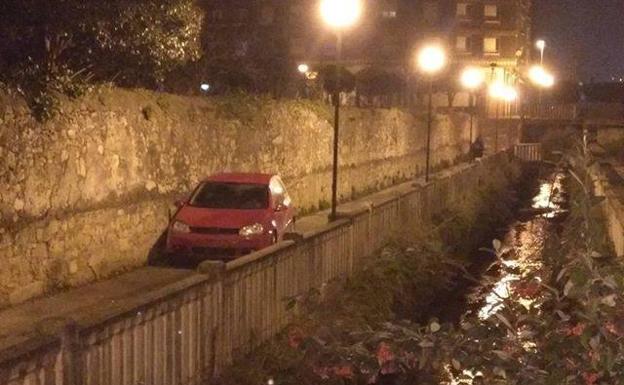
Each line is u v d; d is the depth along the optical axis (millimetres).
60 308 12109
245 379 8625
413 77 70625
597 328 5930
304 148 24672
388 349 6828
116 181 14984
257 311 9594
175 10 16672
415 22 76375
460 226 21891
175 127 17281
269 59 48031
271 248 10219
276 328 10117
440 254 15992
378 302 12805
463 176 27219
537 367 6461
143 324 7094
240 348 9109
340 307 11711
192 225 16016
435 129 43656
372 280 13383
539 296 7273
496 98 76625
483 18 79062
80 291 13359
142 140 15938
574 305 7238
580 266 6258
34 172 12633
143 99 16219
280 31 67125
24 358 5570
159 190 16609
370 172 31781
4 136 11953
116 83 16938
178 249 15984
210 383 8383
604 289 6105
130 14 15344
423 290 14844
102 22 14812
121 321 6727
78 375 6145
